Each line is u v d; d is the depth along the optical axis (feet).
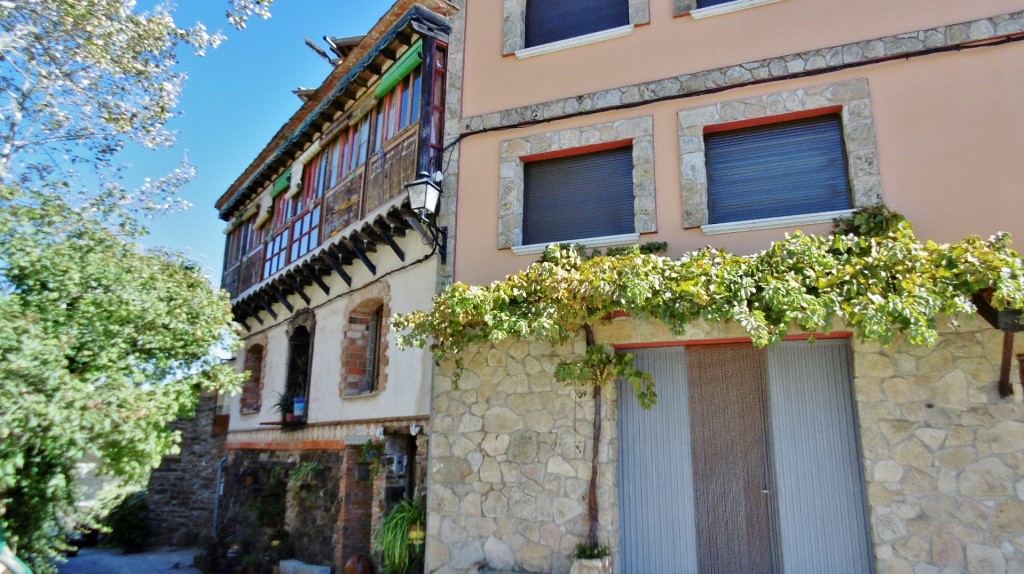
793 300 17.90
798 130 23.25
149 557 48.88
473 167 27.27
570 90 26.37
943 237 20.30
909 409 19.19
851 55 22.45
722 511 21.63
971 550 17.88
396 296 30.89
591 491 21.61
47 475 21.57
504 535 22.54
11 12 25.02
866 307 17.26
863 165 21.47
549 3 28.76
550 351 23.45
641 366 23.43
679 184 23.67
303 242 40.73
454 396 24.61
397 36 31.22
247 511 41.19
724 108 23.62
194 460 55.47
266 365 44.93
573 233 25.63
